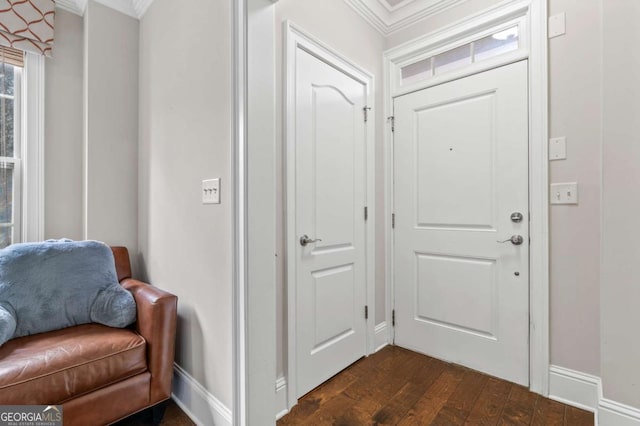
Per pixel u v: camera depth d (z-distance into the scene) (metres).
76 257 1.65
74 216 2.12
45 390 1.15
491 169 1.96
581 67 1.63
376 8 2.26
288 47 1.70
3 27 1.82
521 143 1.84
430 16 2.23
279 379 1.64
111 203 2.07
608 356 1.37
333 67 2.01
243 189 1.28
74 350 1.28
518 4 1.84
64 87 2.08
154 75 1.97
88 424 1.25
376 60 2.38
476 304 2.03
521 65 1.84
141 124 2.14
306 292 1.81
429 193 2.24
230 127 1.35
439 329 2.20
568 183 1.67
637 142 1.32
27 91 1.94
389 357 2.22
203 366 1.52
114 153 2.09
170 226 1.79
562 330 1.69
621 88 1.35
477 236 2.02
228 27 1.38
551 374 1.72
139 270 2.15
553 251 1.72
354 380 1.93
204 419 1.49
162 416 1.51
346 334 2.09
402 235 2.38
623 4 1.35
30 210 1.95
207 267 1.50
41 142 1.98
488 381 1.90
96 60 2.02
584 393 1.62
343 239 2.08
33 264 1.54
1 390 1.07
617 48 1.36
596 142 1.59
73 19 2.12
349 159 2.13
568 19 1.67
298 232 1.77
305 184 1.81
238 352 1.30
